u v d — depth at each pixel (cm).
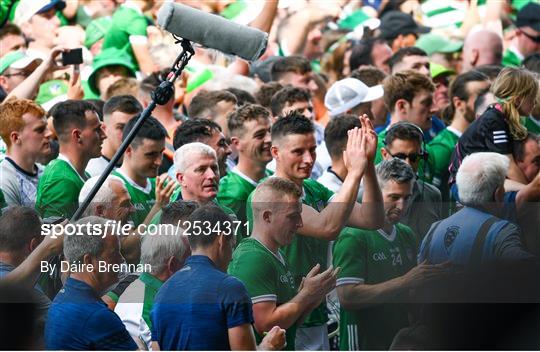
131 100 1495
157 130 1380
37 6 1922
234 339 1166
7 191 1383
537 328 1216
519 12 2203
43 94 1797
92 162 1447
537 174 1367
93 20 2039
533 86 1470
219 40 1146
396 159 1235
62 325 1179
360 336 1218
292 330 1205
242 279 1191
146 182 1387
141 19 2000
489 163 1239
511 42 2266
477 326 1219
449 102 1773
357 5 2345
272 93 1739
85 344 1180
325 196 1343
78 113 1388
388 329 1220
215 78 1833
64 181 1348
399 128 1447
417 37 2209
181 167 1271
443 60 2180
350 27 2295
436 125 1784
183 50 1163
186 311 1169
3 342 1180
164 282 1184
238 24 1154
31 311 1182
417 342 1221
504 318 1219
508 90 1466
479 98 1650
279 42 2248
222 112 1588
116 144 1491
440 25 2336
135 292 1188
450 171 1498
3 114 1398
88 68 1869
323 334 1215
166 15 1141
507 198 1251
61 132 1393
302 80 1878
